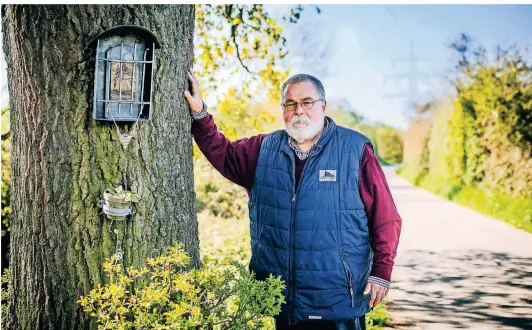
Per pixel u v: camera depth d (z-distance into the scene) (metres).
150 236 2.67
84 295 2.59
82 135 2.53
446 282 6.29
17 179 2.71
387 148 30.84
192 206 2.93
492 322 4.89
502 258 7.49
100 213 2.57
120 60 2.50
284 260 2.81
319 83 2.93
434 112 16.92
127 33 2.50
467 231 9.60
